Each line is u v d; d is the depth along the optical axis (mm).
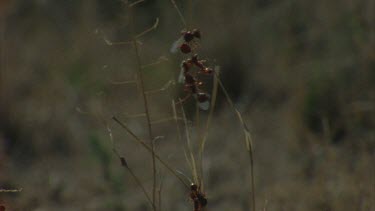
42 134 9539
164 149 9000
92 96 9961
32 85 10453
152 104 9859
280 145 8711
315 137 8445
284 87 9891
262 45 10602
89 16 11406
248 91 10141
